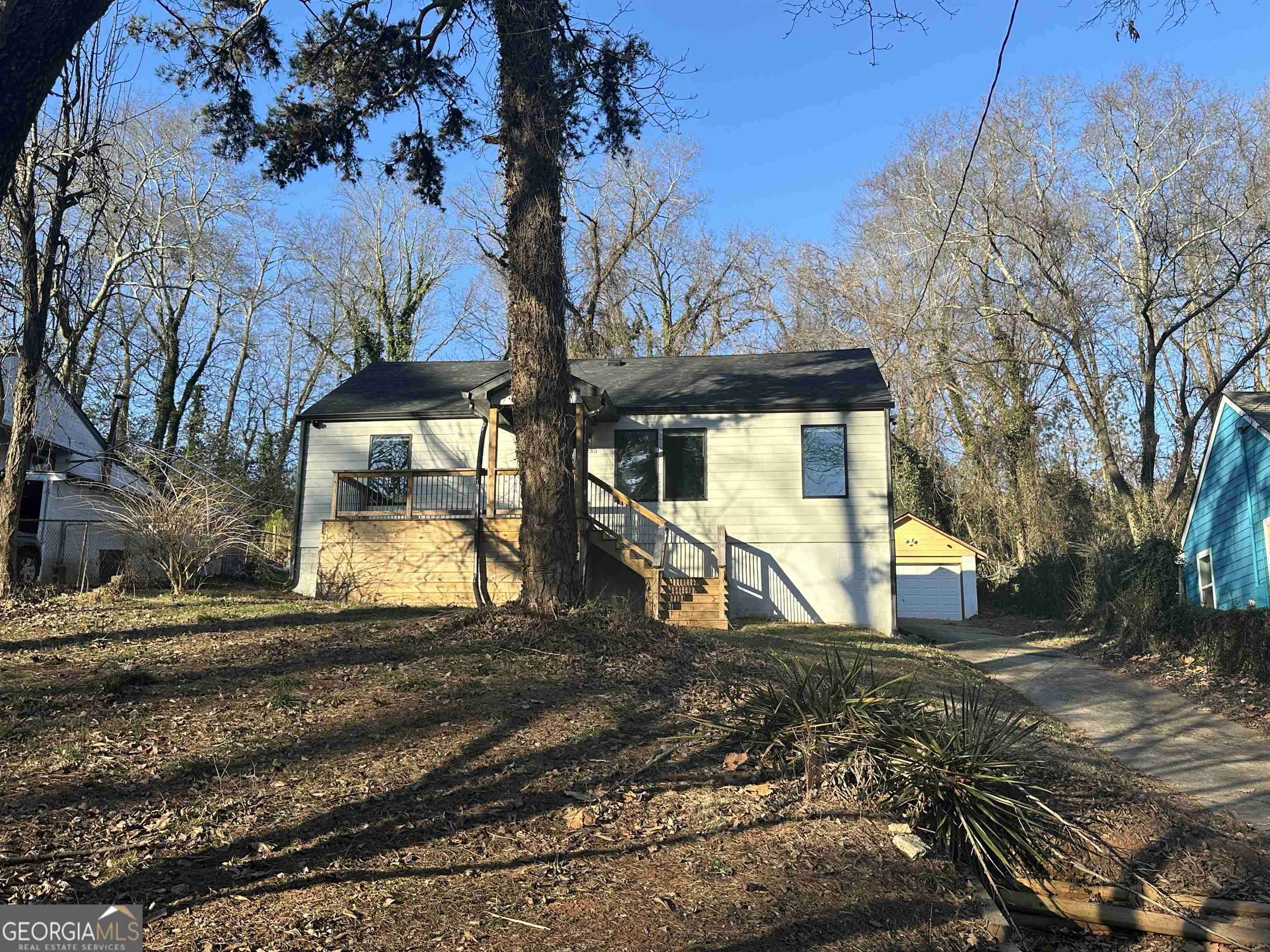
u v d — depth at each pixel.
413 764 6.71
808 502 18.94
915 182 32.25
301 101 12.97
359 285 40.50
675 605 17.55
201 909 4.48
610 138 13.73
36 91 5.51
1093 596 21.48
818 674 10.38
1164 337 27.53
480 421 19.92
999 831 6.69
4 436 20.34
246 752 6.71
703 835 5.88
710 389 20.50
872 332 36.12
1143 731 10.87
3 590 14.23
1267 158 26.25
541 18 11.94
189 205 30.41
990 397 34.47
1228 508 19.31
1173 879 6.63
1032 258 29.23
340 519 17.89
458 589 17.42
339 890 4.79
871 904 5.20
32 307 14.66
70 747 6.59
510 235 12.08
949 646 18.59
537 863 5.30
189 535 15.57
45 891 4.52
